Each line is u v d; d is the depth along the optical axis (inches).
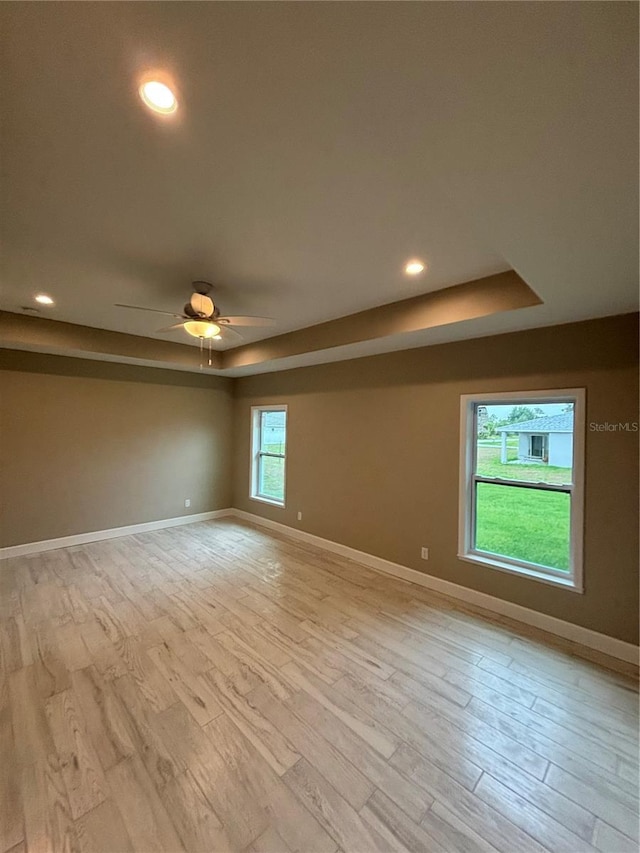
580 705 83.5
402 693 86.5
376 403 163.9
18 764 67.4
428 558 144.3
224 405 250.4
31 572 154.0
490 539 132.1
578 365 109.5
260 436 239.5
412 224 78.4
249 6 34.9
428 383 145.4
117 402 202.4
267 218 76.7
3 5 36.3
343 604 129.4
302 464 200.4
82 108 49.0
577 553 108.6
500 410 130.1
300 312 140.7
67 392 185.5
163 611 123.2
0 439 167.8
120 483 204.2
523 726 77.5
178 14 36.4
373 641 107.0
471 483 136.4
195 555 176.2
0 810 59.4
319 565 165.0
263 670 94.0
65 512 185.9
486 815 59.9
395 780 65.4
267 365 197.6
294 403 206.1
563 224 60.2
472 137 46.4
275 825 58.1
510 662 98.2
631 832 57.7
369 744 72.6
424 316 120.1
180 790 63.1
